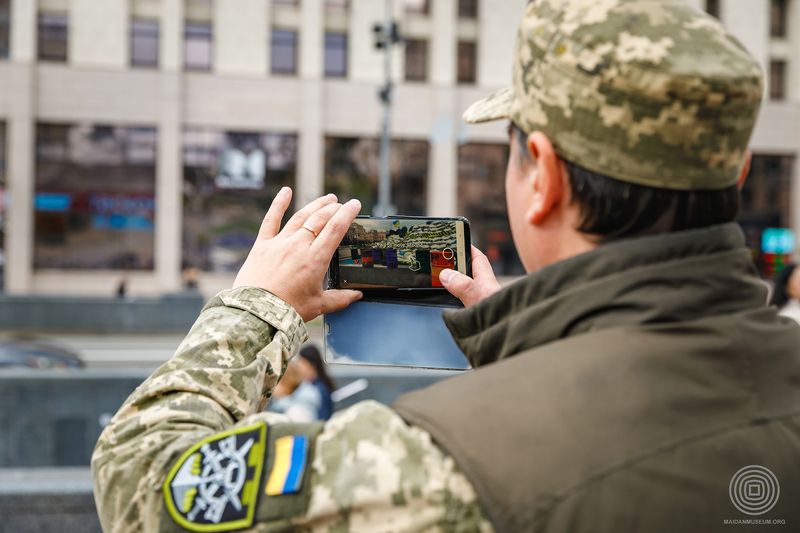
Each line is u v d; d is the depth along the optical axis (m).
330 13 29.73
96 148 28.25
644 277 0.85
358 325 1.20
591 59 0.83
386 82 19.64
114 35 28.06
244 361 0.99
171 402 0.94
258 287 1.06
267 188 29.36
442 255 1.25
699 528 0.77
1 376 7.05
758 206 32.12
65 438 7.13
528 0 0.94
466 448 0.78
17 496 3.39
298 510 0.79
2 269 27.62
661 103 0.81
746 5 31.05
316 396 5.13
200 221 29.05
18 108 27.44
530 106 0.90
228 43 28.91
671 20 0.84
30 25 27.42
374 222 1.24
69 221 28.28
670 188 0.84
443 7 29.95
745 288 0.89
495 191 30.45
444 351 1.20
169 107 28.28
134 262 28.69
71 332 20.80
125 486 0.88
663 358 0.83
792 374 0.88
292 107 29.30
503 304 0.92
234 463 0.84
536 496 0.76
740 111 0.83
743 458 0.81
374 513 0.78
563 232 0.92
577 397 0.81
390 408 0.86
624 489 0.77
